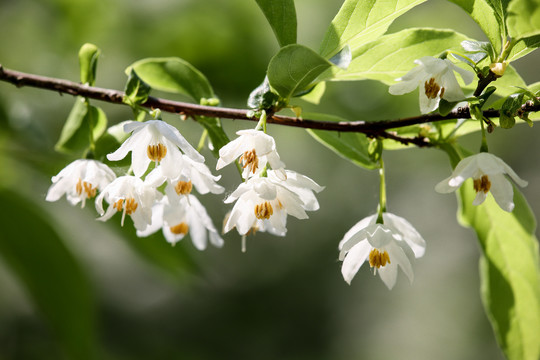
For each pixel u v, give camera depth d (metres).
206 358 9.27
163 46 6.39
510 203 2.45
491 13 2.39
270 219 2.57
